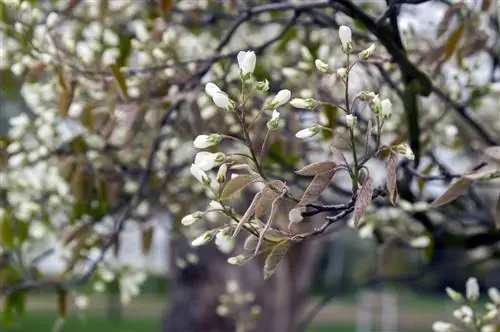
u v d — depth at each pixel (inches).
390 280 164.6
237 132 130.3
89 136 151.2
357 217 67.2
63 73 119.5
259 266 288.7
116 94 119.5
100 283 160.9
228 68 129.0
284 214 114.0
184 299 294.4
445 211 147.7
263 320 286.2
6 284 152.4
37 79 127.1
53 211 155.8
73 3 138.1
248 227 70.7
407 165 121.1
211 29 175.6
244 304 163.9
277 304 288.2
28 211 153.0
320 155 148.8
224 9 170.7
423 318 906.1
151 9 152.6
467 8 114.3
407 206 126.7
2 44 137.9
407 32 134.4
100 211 149.9
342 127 129.2
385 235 145.2
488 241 142.2
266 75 148.2
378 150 71.8
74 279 152.9
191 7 154.2
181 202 153.7
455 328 108.8
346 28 73.4
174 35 141.5
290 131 133.1
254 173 71.2
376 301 737.0
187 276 292.0
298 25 144.1
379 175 137.4
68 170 143.3
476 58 145.4
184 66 135.0
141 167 149.8
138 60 156.6
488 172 76.9
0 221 147.6
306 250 294.2
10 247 148.5
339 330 837.2
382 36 108.1
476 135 155.6
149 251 152.6
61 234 149.0
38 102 150.6
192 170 74.7
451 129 137.9
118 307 765.9
